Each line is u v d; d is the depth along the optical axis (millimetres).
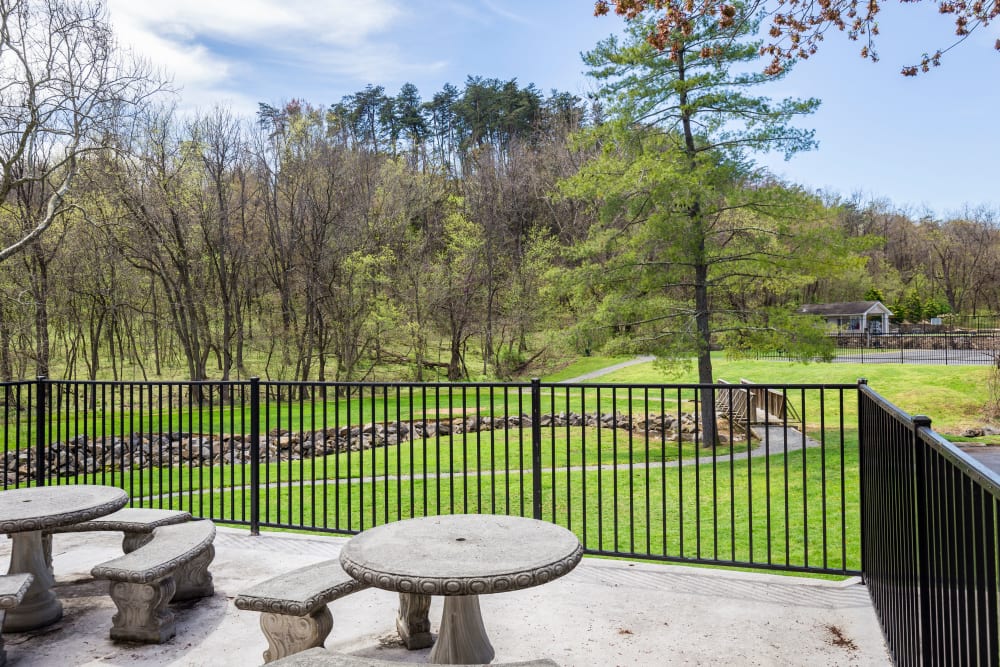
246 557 4992
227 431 16047
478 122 57656
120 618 3580
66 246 24953
